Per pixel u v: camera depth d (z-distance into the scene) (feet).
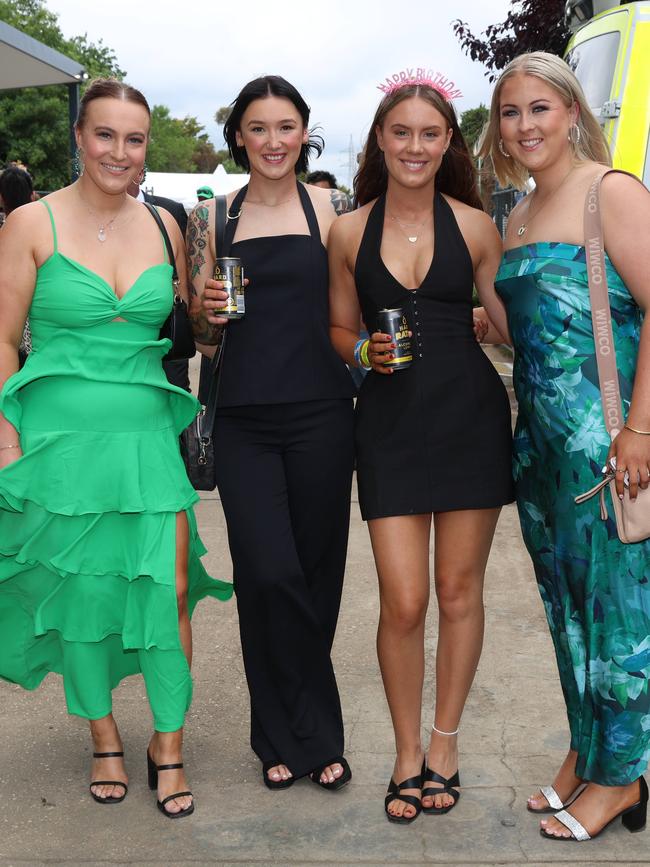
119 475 9.87
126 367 9.94
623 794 9.61
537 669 13.23
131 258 9.95
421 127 9.54
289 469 10.74
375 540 10.12
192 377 37.37
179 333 10.37
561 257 9.11
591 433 9.10
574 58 24.64
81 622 10.14
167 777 10.18
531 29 34.99
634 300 9.09
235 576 10.66
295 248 10.49
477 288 10.43
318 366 10.59
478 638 10.30
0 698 12.83
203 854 9.34
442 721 10.28
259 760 11.24
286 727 10.68
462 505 9.91
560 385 9.20
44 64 38.63
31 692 12.98
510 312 9.61
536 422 9.48
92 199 9.85
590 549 9.27
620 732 9.32
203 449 10.62
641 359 8.82
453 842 9.50
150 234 10.14
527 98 9.27
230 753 11.40
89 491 9.85
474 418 9.94
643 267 8.82
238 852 9.37
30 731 11.97
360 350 10.02
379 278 10.00
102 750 10.52
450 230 9.95
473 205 10.53
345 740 11.59
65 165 134.72
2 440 9.89
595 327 8.99
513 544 18.71
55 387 9.86
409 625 10.06
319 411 10.59
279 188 10.67
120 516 10.01
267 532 10.43
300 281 10.49
